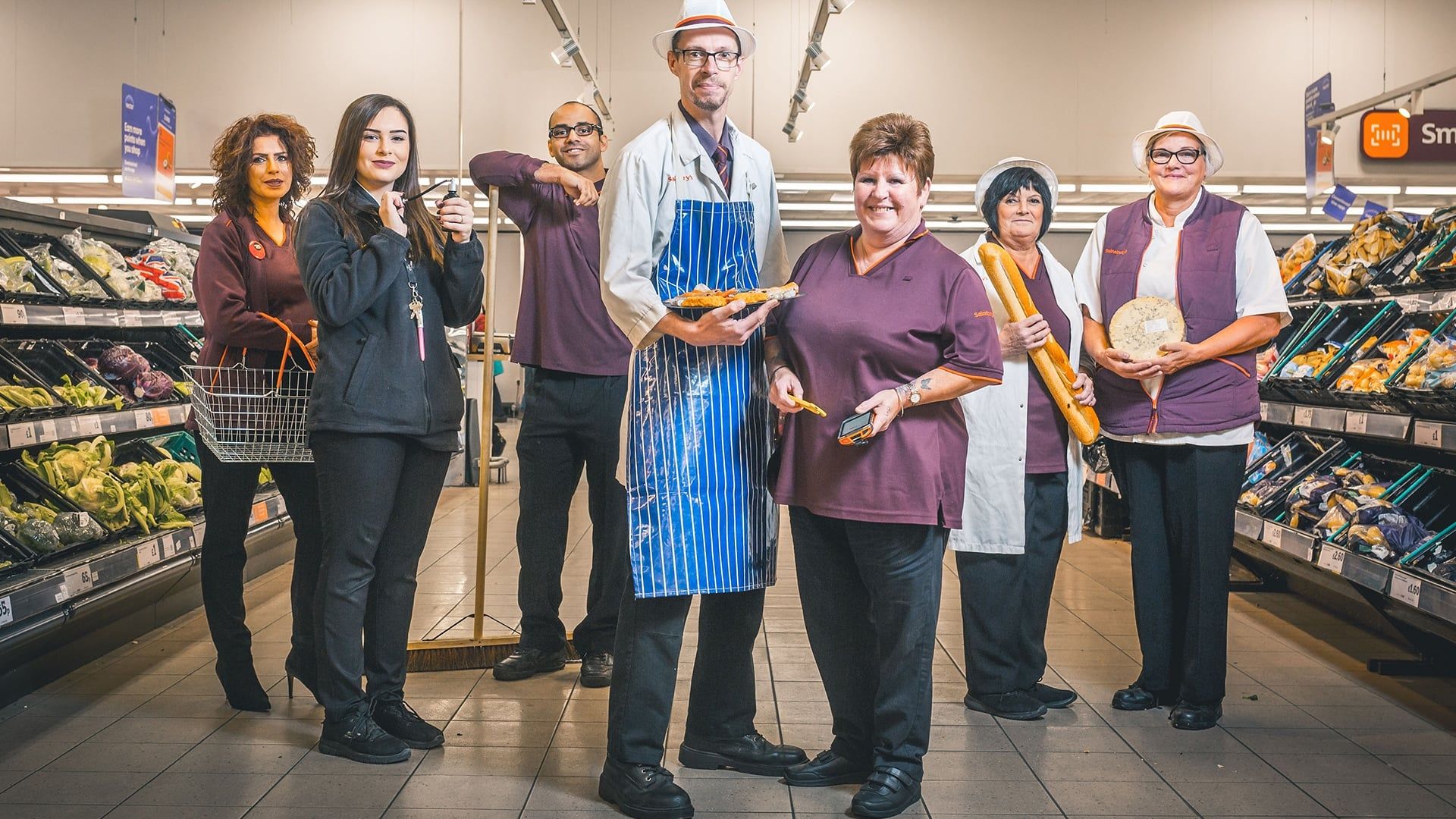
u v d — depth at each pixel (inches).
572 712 123.7
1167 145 123.4
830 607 100.7
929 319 93.3
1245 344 120.4
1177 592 125.8
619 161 93.7
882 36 496.1
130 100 392.5
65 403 144.3
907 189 93.9
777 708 126.7
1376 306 171.0
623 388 136.5
